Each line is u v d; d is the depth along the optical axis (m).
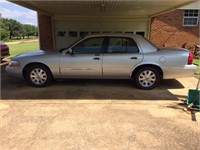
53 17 11.72
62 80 7.20
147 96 5.55
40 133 3.64
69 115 4.36
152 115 4.37
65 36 12.02
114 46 6.07
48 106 4.85
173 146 3.27
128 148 3.21
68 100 5.25
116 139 3.45
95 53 6.06
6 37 44.97
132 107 4.80
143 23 11.84
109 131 3.71
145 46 6.04
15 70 6.34
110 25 11.85
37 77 6.36
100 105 4.91
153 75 6.07
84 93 5.80
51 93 5.80
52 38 12.13
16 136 3.55
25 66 6.29
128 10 9.44
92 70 6.11
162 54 5.92
